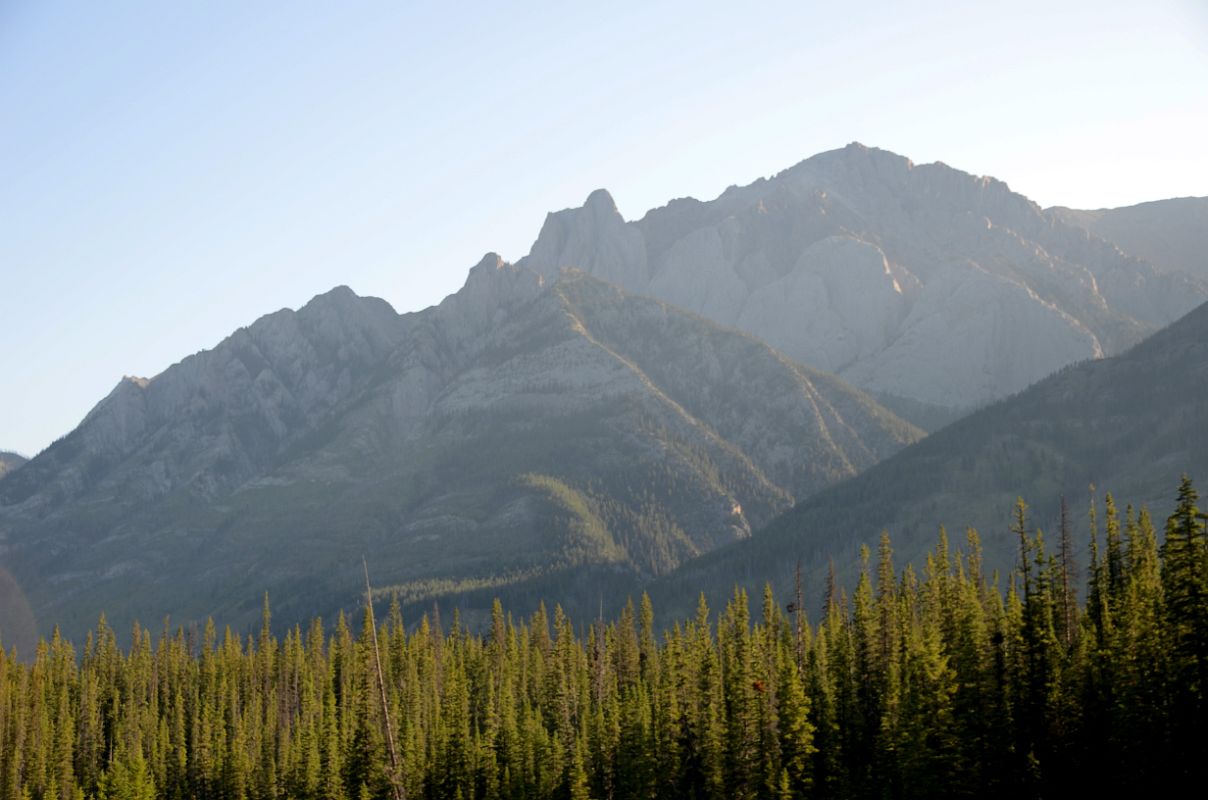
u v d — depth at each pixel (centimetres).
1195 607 12288
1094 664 14025
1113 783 13088
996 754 13688
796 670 16162
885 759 14875
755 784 15075
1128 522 18050
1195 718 12312
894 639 17350
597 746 17638
